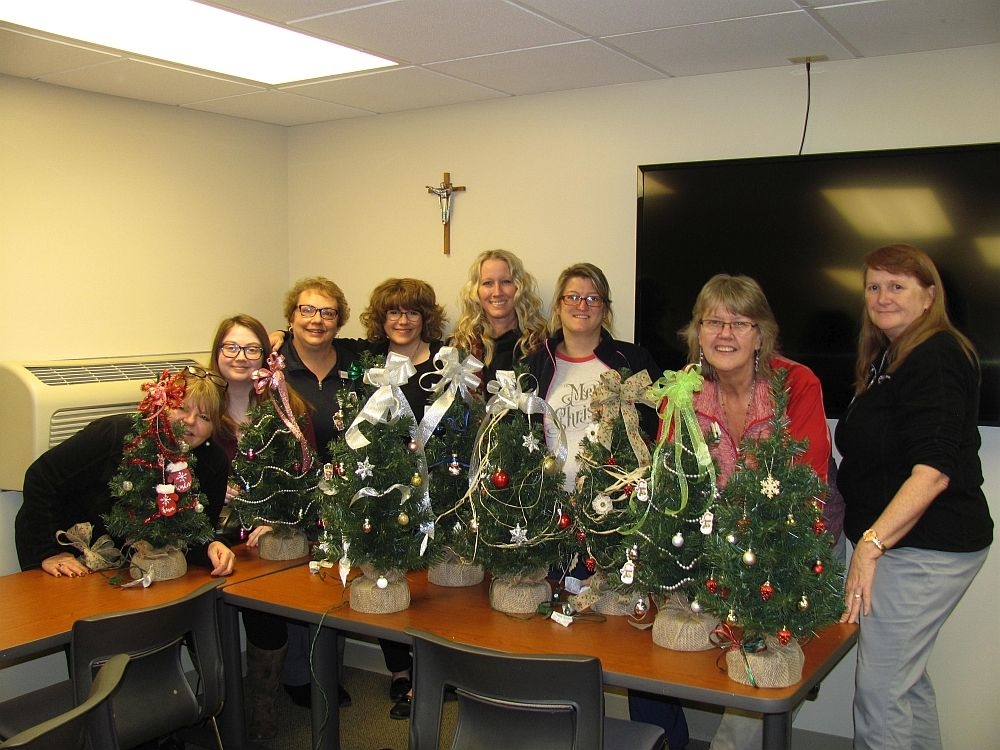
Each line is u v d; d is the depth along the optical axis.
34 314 3.51
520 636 2.20
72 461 2.74
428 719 2.01
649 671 1.97
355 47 3.09
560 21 2.80
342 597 2.50
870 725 2.44
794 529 1.85
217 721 2.80
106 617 2.15
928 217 3.07
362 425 2.35
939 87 3.11
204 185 4.20
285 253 4.68
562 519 2.29
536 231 3.95
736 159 3.40
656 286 3.55
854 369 3.23
